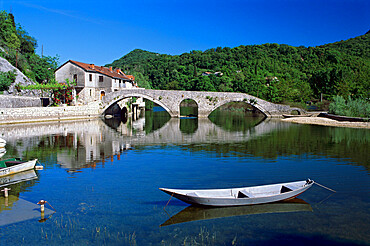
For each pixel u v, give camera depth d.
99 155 28.75
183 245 11.97
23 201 16.42
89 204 16.02
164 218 14.36
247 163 25.45
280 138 40.12
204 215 14.68
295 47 198.75
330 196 17.27
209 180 20.44
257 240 12.39
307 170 23.05
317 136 41.72
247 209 15.39
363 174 21.92
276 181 20.27
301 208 15.53
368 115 61.16
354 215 14.66
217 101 73.25
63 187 18.81
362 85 85.25
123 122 62.34
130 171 22.77
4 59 65.62
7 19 81.31
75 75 69.75
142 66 186.00
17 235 12.71
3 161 22.11
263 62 170.38
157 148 32.69
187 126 56.09
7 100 53.31
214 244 12.06
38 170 22.97
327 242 12.23
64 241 12.26
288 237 12.62
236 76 147.88
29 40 93.56
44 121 56.50
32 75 78.25
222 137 41.22
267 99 88.00
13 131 43.94
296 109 77.56
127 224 13.75
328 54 173.00
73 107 62.41
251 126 56.03
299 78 149.00
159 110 117.31
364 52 183.75
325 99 104.00
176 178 20.89
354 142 36.44
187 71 170.00
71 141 36.69
